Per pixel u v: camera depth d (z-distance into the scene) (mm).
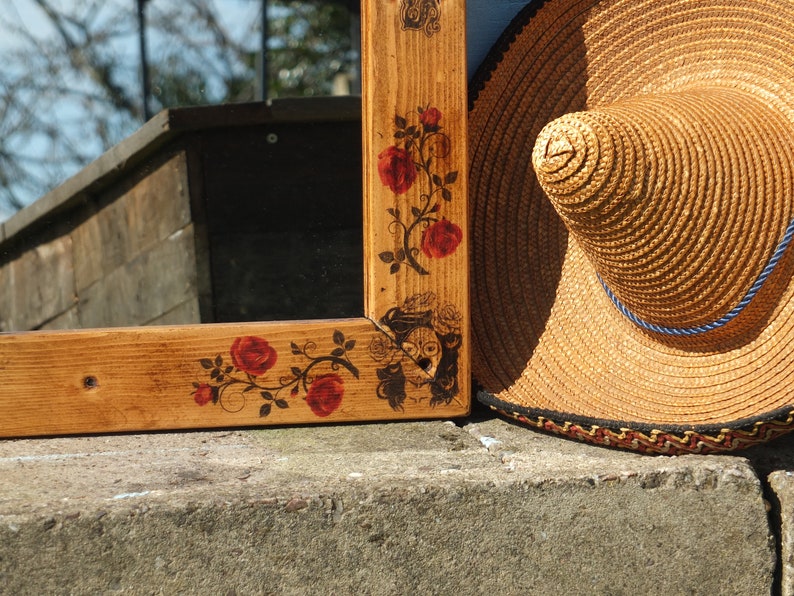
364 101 852
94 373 801
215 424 821
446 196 847
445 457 751
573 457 748
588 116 725
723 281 731
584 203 725
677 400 775
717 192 717
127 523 625
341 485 671
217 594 642
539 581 692
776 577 721
